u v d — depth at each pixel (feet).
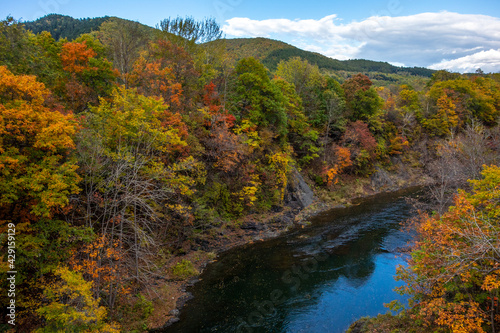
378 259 76.02
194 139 81.30
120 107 59.47
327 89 159.84
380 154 173.17
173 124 71.87
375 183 163.22
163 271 65.77
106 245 49.52
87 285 37.14
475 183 42.11
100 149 49.32
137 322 49.44
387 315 49.80
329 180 141.69
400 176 175.52
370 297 59.11
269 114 115.03
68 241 43.01
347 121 162.09
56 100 62.54
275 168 112.37
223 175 95.81
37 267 41.32
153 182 62.90
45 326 36.73
